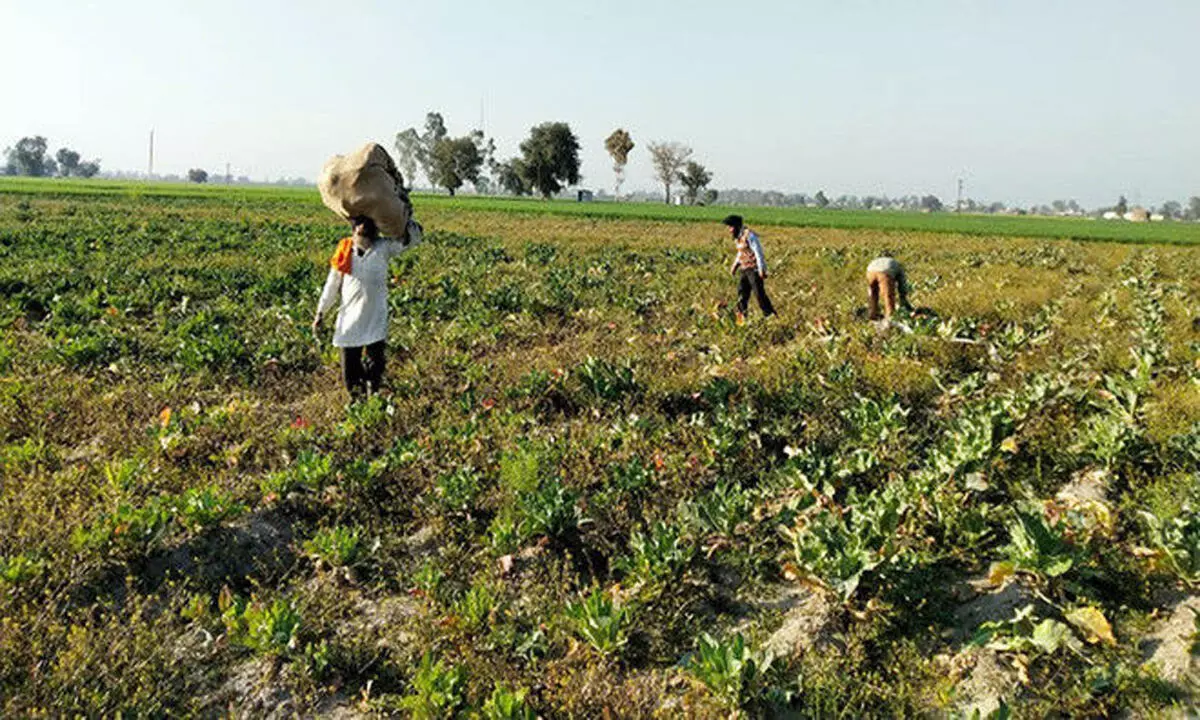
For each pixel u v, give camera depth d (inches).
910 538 190.5
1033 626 149.7
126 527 178.7
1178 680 134.9
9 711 129.6
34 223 1026.1
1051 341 395.9
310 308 476.1
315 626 163.2
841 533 175.3
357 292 291.0
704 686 141.3
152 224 1043.9
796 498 206.8
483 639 157.9
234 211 1552.7
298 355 364.2
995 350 358.6
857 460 230.5
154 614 166.9
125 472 208.4
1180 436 225.1
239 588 181.9
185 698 143.9
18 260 626.8
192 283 545.0
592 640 152.4
